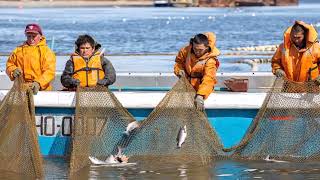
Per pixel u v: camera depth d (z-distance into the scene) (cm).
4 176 1209
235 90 1434
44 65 1316
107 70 1313
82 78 1305
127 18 10325
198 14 12469
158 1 19250
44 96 1291
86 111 1264
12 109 1239
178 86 1283
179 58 1329
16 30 6981
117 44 5084
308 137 1302
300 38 1305
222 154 1310
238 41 5509
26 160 1218
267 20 9875
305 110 1296
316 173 1230
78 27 7644
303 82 1303
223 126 1312
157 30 7031
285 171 1242
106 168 1256
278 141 1305
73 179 1191
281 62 1334
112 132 1284
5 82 1539
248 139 1299
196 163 1290
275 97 1291
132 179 1191
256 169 1255
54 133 1311
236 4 18312
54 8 18512
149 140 1293
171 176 1214
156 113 1282
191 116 1285
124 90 1535
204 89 1276
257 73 1545
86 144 1259
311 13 13375
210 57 1295
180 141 1274
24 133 1223
